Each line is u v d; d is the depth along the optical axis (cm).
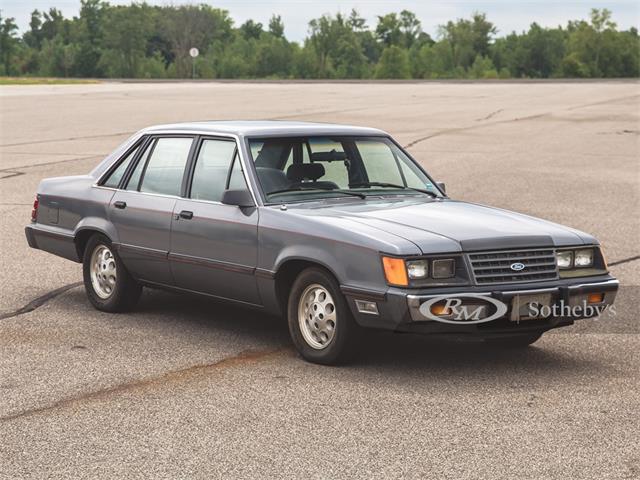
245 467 495
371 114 3731
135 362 698
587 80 8719
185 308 875
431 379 652
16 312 860
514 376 661
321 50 16088
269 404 598
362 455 511
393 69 16338
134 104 4284
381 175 773
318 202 727
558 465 496
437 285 632
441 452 515
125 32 15950
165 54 16688
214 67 15875
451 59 17300
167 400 609
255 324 815
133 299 850
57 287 968
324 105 4272
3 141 2575
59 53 16375
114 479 480
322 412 582
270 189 725
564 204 1565
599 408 591
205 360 702
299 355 714
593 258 687
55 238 891
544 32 17638
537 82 8150
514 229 674
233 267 723
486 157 2306
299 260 684
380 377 656
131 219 812
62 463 502
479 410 586
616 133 3053
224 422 565
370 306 637
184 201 771
